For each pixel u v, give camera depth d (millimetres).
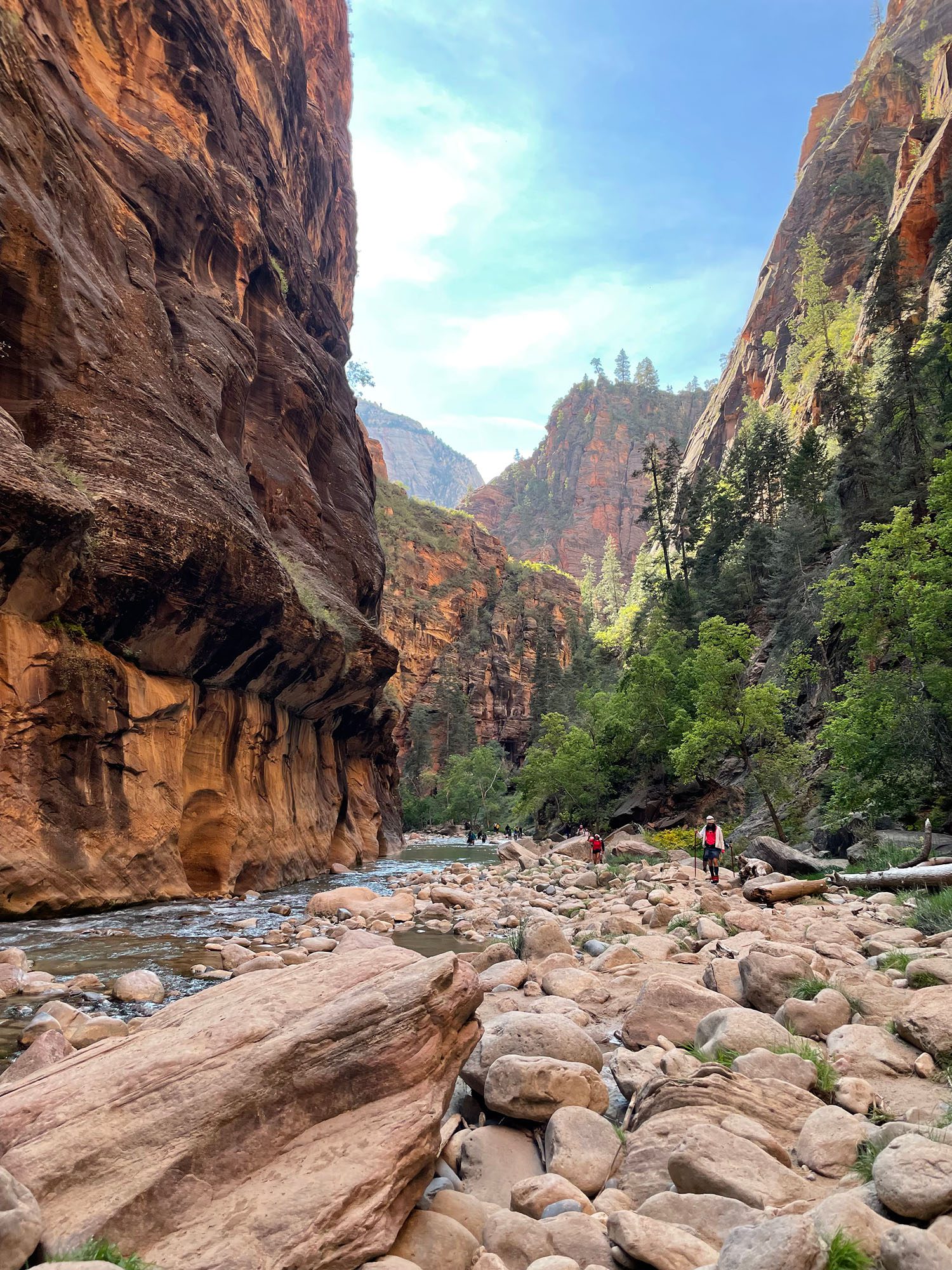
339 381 46500
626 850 36875
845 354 119062
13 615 16203
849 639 42281
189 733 22031
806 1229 3158
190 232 28984
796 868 23734
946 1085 5633
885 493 52000
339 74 74750
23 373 18484
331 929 15148
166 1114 3752
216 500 22578
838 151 180500
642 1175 4734
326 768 36000
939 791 23484
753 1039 6348
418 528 180750
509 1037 6492
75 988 10133
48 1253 3090
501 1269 3672
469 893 24328
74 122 23188
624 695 55375
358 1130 4039
